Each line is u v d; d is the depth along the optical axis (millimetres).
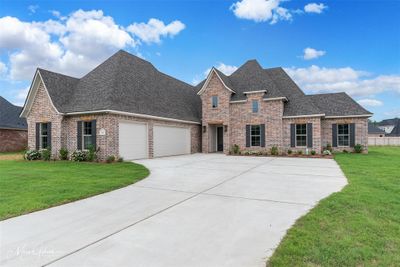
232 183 8422
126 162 14672
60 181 8570
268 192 7117
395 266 3041
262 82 21406
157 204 5961
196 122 22625
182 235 4137
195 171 11117
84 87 17516
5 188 7445
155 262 3262
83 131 15750
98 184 8070
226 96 21781
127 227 4504
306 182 8539
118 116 15273
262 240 3920
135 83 18641
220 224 4629
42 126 16984
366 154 19281
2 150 25078
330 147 20781
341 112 21031
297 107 20297
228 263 3223
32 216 5090
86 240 3953
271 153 19906
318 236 3943
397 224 4414
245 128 21297
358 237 3875
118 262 3266
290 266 3074
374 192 6711
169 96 22062
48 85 16406
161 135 18969
